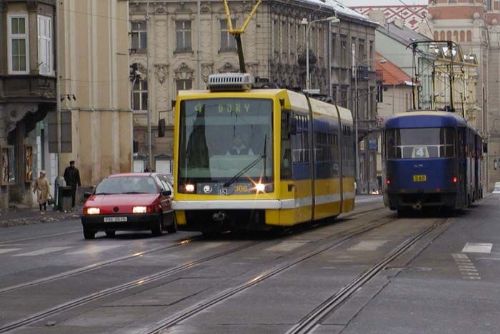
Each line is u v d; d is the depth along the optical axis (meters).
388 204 58.28
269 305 22.27
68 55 91.31
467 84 195.25
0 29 75.94
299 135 44.03
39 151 84.50
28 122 78.44
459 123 58.91
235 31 62.50
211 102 41.28
